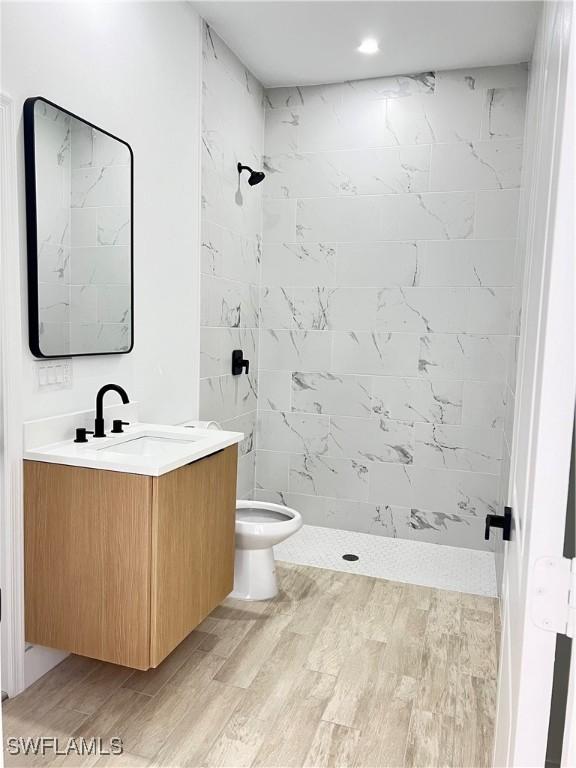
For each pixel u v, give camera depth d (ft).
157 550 6.12
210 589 7.45
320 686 6.97
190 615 6.95
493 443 11.35
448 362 11.51
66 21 6.76
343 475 12.38
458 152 11.17
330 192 12.00
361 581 9.96
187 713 6.42
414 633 8.27
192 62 9.43
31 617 6.65
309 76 11.62
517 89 10.77
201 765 5.68
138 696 6.68
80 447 6.79
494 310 11.14
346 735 6.15
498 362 11.20
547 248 2.70
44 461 6.40
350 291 12.02
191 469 6.78
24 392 6.51
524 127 10.74
